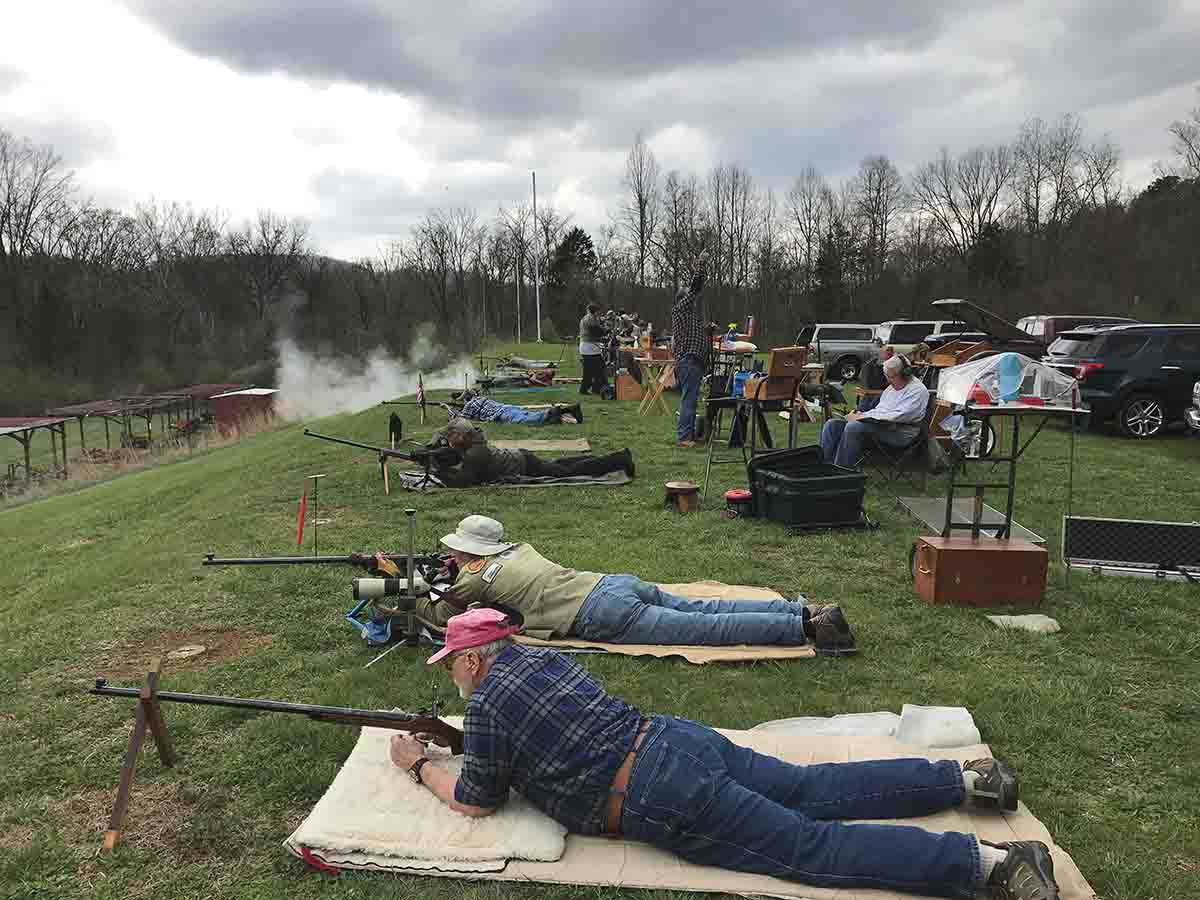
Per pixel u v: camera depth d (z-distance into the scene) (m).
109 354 67.25
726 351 14.35
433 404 17.38
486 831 3.35
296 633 5.68
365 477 10.92
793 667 5.12
